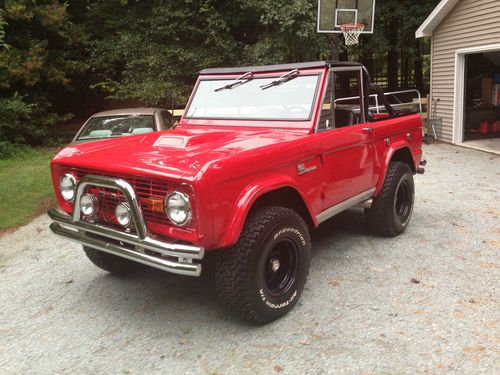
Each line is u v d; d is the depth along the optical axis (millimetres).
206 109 4758
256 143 3564
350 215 6215
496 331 3332
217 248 3168
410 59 23109
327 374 2941
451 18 12242
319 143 3916
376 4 17281
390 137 5117
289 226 3498
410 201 5500
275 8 13227
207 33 14516
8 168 10344
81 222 3502
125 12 15734
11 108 12078
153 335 3496
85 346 3389
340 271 4453
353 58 19156
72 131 16781
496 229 5547
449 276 4277
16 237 6031
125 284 4434
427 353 3107
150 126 7094
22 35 13125
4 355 3311
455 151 11508
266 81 4484
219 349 3270
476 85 13531
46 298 4199
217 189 3004
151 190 3133
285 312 3623
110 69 15289
